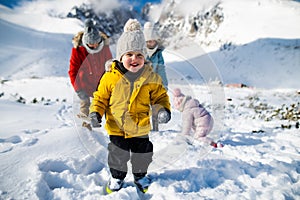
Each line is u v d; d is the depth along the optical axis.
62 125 4.20
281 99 12.02
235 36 71.12
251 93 15.73
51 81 16.14
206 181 2.41
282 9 76.81
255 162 2.76
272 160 2.82
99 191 2.26
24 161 2.49
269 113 7.04
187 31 99.25
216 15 88.44
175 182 2.31
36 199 1.95
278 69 46.06
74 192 2.12
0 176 2.18
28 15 97.88
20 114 4.96
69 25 91.56
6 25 74.94
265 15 75.56
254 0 87.06
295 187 2.26
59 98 9.51
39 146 2.86
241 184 2.36
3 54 50.34
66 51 60.72
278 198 2.08
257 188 2.27
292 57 48.47
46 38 69.62
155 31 4.14
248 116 6.61
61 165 2.60
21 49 56.47
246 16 79.81
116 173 2.23
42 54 53.91
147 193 2.21
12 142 3.11
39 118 4.77
